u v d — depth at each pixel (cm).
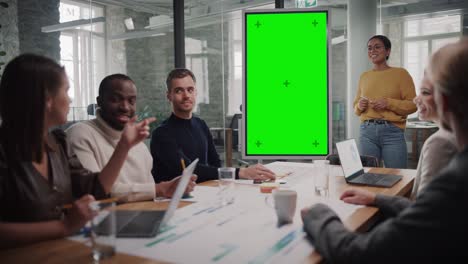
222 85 988
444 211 71
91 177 140
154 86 949
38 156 119
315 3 418
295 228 114
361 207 138
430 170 148
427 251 72
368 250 80
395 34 778
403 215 79
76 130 182
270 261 89
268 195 161
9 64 116
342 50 739
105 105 186
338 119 709
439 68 82
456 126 81
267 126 234
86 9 795
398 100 320
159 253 94
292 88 231
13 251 97
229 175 152
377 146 336
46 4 631
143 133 141
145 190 153
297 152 235
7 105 115
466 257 70
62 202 126
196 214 131
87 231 108
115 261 90
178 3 382
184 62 391
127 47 914
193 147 231
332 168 239
